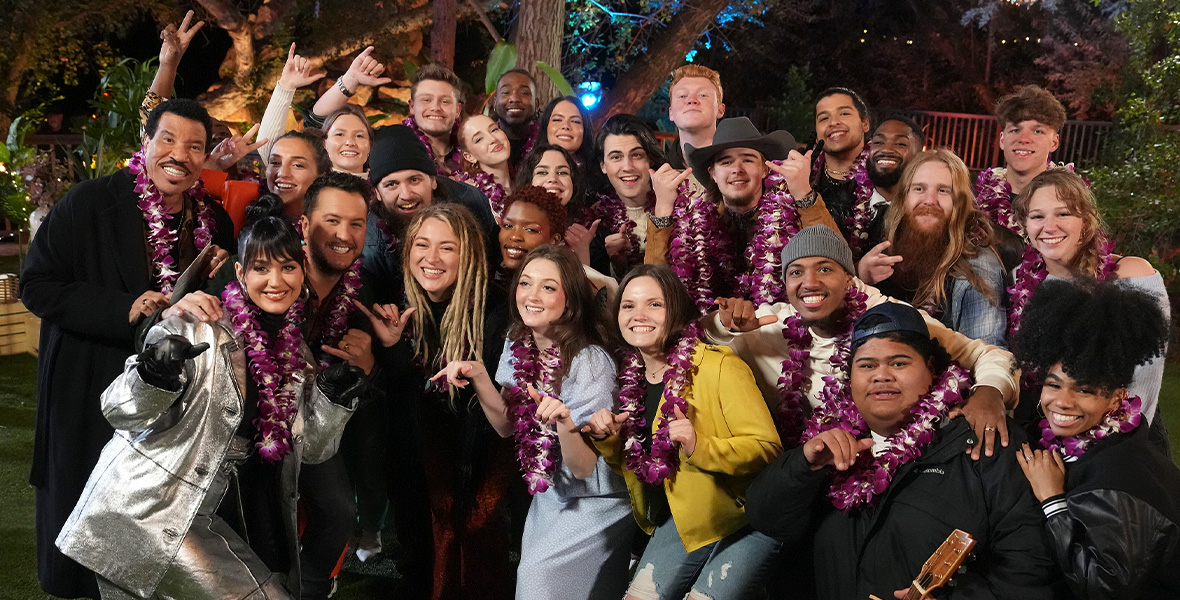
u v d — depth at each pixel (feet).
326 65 47.60
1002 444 9.20
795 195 13.00
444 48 34.55
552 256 11.44
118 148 30.25
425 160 14.69
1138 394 11.14
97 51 46.83
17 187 31.42
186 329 9.84
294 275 10.39
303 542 11.75
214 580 9.63
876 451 9.72
